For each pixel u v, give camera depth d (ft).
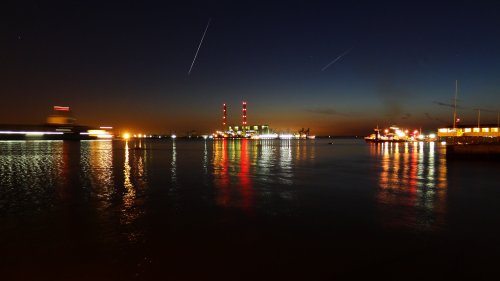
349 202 54.34
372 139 623.36
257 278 25.71
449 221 42.14
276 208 49.67
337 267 27.71
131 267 27.68
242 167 118.73
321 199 56.95
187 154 209.97
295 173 98.84
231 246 32.73
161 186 71.41
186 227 39.29
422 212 47.11
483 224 40.60
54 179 82.07
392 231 37.73
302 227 39.40
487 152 137.08
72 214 45.60
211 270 27.12
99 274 26.37
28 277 25.88
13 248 32.14
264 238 35.24
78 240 34.53
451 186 71.61
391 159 164.55
